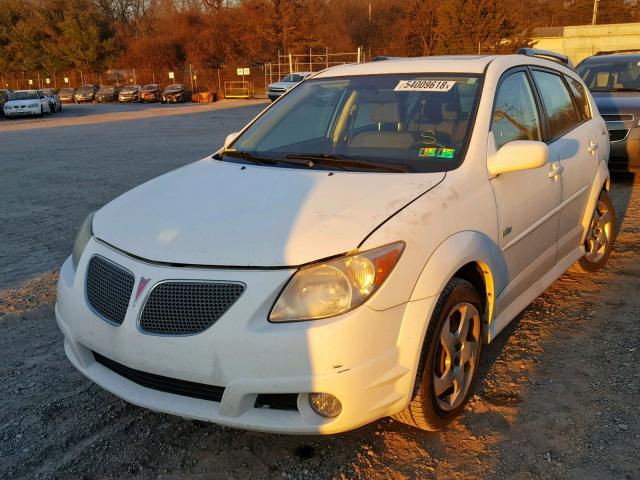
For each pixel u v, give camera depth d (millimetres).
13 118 31484
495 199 3098
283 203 2775
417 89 3623
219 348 2346
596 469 2600
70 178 10359
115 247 2744
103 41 65125
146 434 2943
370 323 2359
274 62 56000
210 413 2428
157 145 15492
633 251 5375
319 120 3783
